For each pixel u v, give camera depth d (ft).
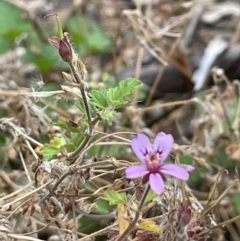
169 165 0.29
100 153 0.50
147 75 0.69
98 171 0.42
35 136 0.49
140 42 0.64
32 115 0.48
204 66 0.68
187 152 0.48
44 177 0.40
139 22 0.66
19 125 0.48
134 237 0.35
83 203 0.41
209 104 0.57
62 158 0.37
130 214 0.34
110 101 0.35
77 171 0.36
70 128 0.36
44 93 0.42
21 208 0.41
